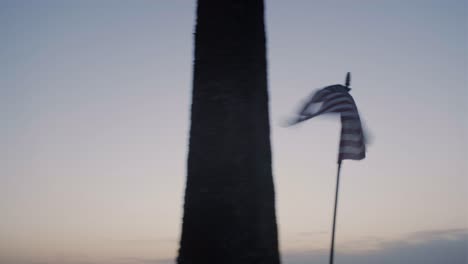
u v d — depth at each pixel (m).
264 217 8.42
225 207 8.30
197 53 8.83
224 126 8.48
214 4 8.82
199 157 8.49
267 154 8.70
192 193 8.45
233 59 8.69
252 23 8.88
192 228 8.38
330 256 12.23
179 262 8.41
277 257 8.49
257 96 8.74
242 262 8.20
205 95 8.64
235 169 8.38
